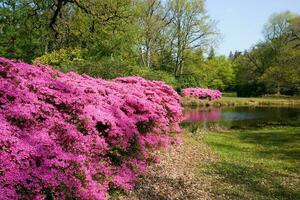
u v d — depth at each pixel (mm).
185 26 48250
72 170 6668
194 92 40125
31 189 5938
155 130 13555
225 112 37469
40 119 7777
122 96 12203
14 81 8164
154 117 12820
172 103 17031
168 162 12445
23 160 6152
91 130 8570
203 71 50594
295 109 42062
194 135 20406
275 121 29750
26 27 22703
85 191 6770
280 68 49188
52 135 7152
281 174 12195
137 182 9750
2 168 5742
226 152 15797
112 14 24688
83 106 8961
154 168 11398
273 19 69438
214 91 41562
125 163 9930
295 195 10016
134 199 8516
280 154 15672
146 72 23469
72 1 22797
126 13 25375
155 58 46625
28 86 8336
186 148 15570
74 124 8445
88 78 12859
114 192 8586
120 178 8789
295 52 43031
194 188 9961
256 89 66000
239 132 23203
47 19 24234
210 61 57688
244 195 9773
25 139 6621
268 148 17141
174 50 48938
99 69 19375
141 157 11109
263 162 13984
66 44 26266
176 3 47156
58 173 6324
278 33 68688
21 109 7156
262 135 21641
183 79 46281
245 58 76500
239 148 17109
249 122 29062
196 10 47781
